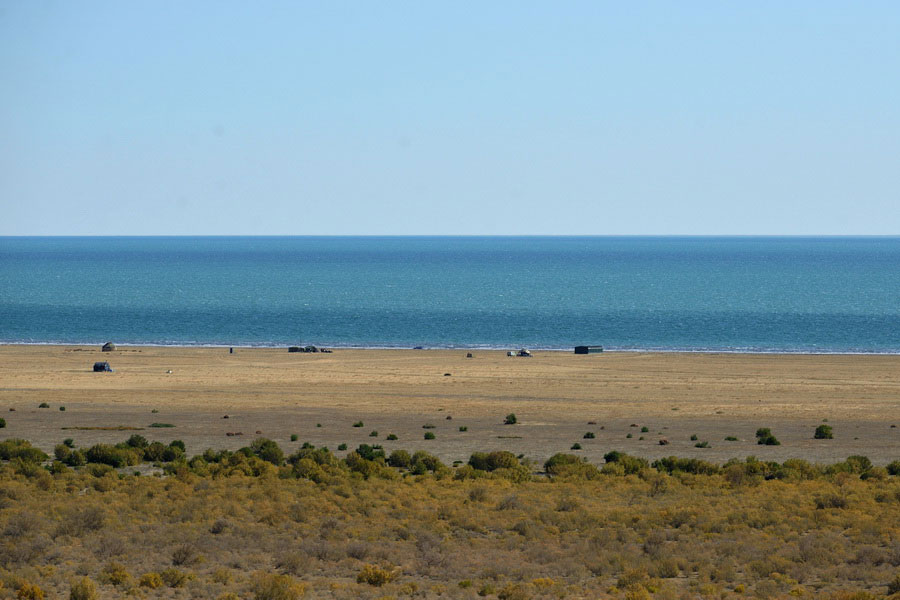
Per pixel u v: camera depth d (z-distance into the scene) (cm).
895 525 5434
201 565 4350
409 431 11256
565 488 7069
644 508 6062
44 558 4406
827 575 4194
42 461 8706
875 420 12294
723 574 4156
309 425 11731
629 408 13562
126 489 6612
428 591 3897
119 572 3972
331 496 6369
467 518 5581
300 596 3759
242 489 6575
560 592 3841
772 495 6662
